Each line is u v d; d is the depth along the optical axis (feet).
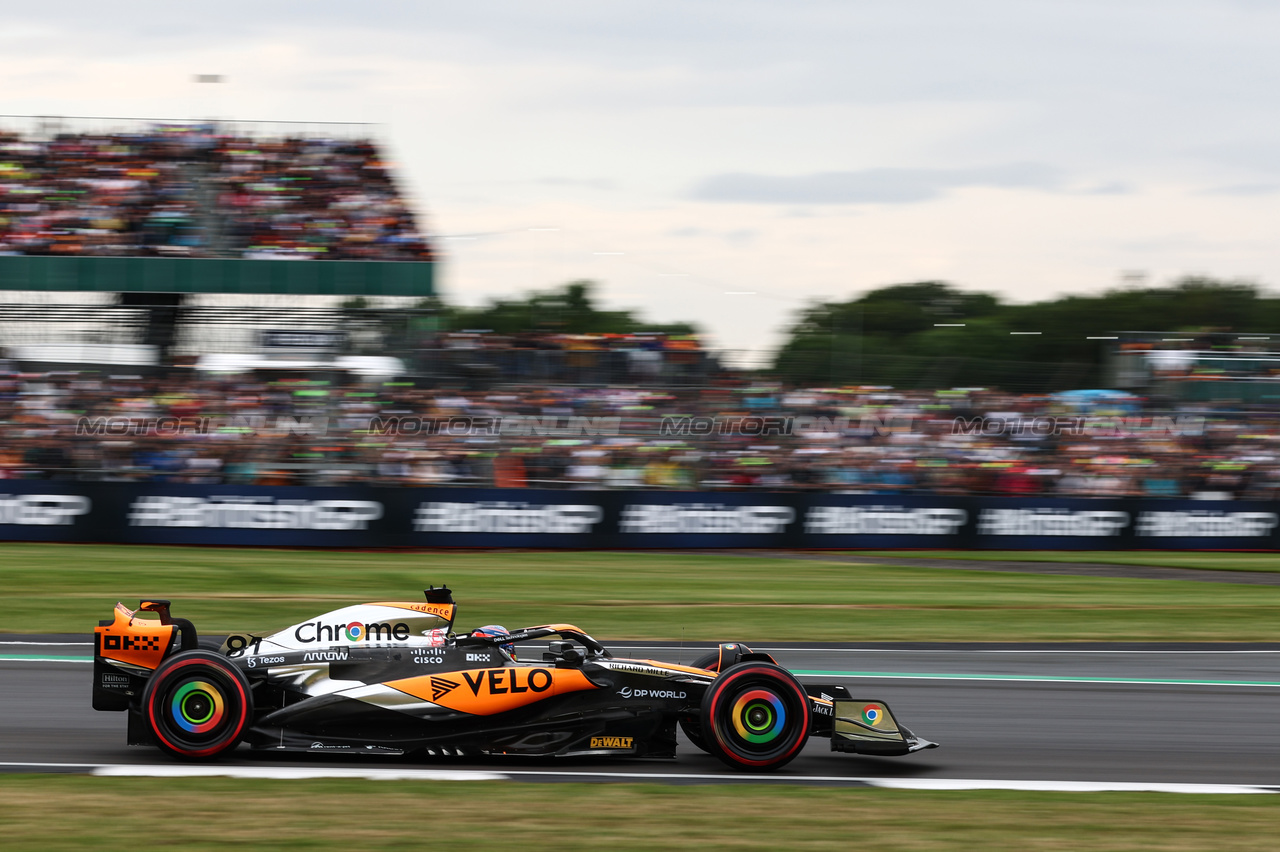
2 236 195.31
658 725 53.67
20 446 152.46
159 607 55.31
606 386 170.81
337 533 149.48
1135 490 172.65
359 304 198.90
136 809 44.68
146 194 205.26
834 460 169.07
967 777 54.70
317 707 51.75
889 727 55.52
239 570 126.00
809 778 52.75
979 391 180.34
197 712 51.67
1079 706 73.67
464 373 170.91
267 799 46.37
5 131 212.64
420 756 54.44
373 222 208.13
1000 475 171.32
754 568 140.87
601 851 41.06
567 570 134.00
